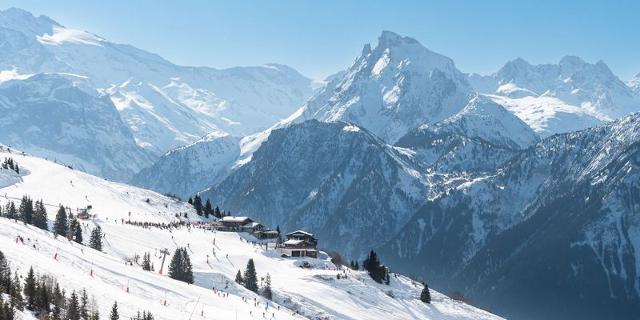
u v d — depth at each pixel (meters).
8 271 95.81
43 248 121.88
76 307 92.62
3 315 82.50
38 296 91.88
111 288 111.31
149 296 118.00
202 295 137.50
